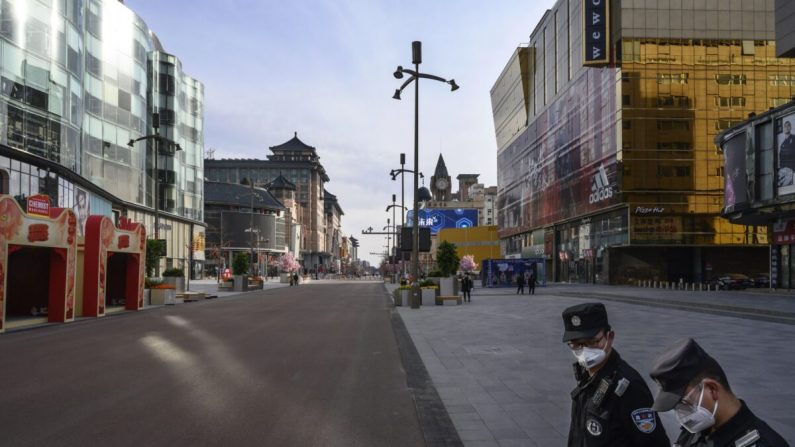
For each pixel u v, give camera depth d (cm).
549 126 7725
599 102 6094
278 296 4075
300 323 1991
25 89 3388
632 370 276
